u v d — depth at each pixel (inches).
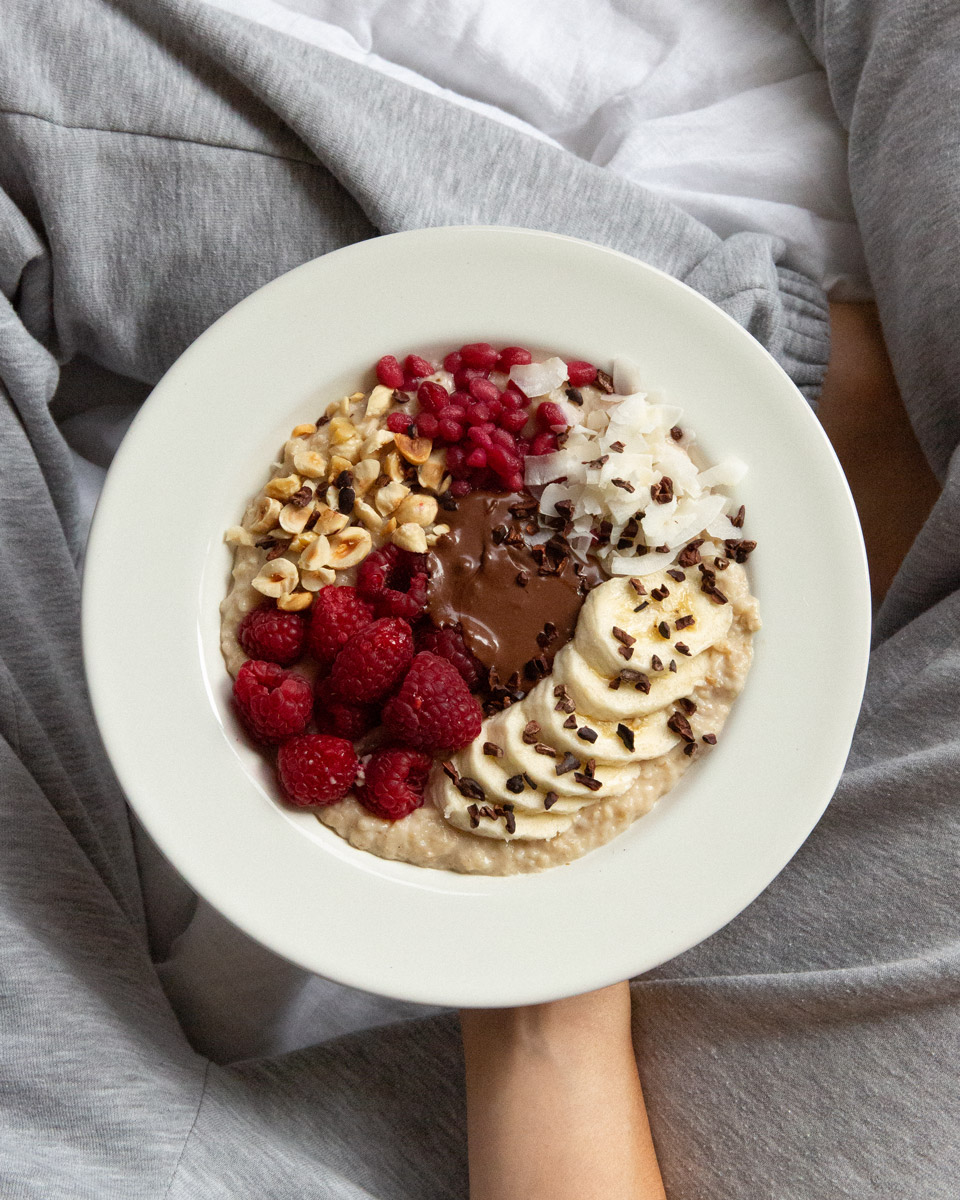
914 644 24.7
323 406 21.5
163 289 24.1
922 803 23.8
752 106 26.7
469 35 26.4
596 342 21.3
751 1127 23.7
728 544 21.4
